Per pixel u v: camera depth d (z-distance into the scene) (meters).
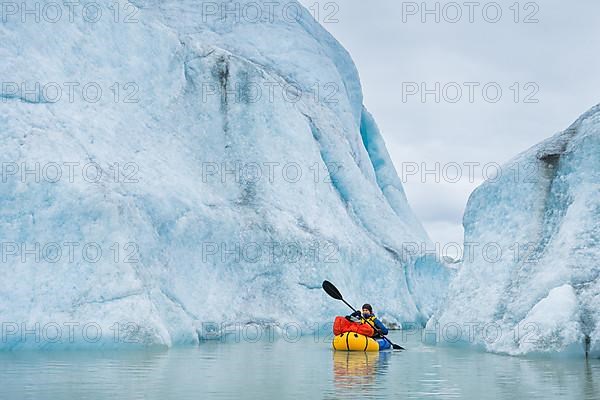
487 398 23.05
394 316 77.31
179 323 50.50
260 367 33.78
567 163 42.44
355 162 88.12
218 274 59.94
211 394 23.88
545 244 41.69
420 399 22.81
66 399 22.44
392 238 84.94
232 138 70.50
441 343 46.34
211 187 66.00
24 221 45.91
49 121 51.16
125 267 46.78
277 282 64.62
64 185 47.56
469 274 45.78
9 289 44.03
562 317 36.72
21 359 37.22
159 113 64.44
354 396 23.53
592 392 24.28
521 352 37.81
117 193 50.03
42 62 53.72
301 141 76.19
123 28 63.22
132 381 27.45
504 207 45.28
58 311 44.03
